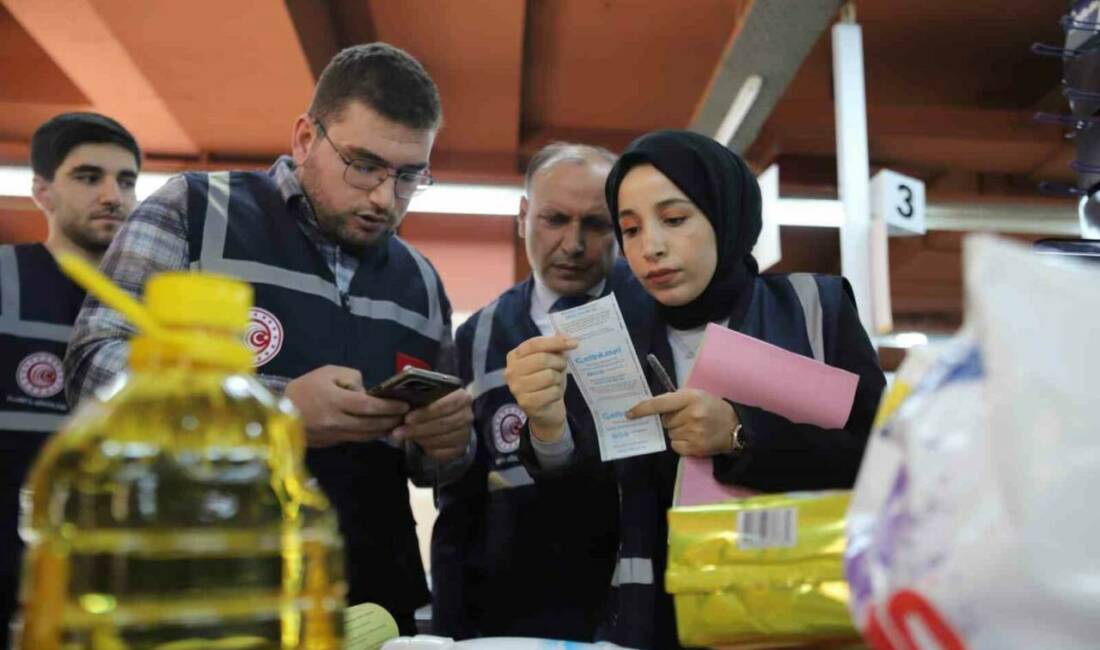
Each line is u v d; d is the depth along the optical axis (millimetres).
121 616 507
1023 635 381
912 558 427
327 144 1478
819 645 651
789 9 3594
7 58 4926
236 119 4762
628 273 1778
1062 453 375
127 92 4492
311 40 4074
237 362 505
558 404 1220
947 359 476
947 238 5949
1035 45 1623
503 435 1630
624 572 1199
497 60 4637
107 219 2158
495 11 4238
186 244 1457
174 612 518
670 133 1289
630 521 1225
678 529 701
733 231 1271
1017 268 412
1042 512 373
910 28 4996
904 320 7164
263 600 558
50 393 1980
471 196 3998
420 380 1233
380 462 1503
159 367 502
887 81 5434
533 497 1545
